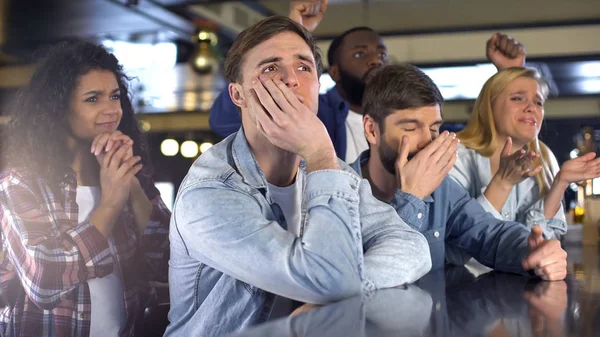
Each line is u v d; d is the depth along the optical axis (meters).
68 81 1.74
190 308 1.18
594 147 3.39
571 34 6.84
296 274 0.97
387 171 1.64
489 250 1.55
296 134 1.07
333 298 0.98
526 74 2.03
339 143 2.55
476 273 1.39
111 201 1.65
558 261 1.23
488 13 6.54
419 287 1.05
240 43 1.16
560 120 11.12
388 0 6.24
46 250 1.51
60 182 1.61
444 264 1.69
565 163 1.95
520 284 1.12
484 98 2.06
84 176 1.70
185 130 12.34
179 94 10.45
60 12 5.37
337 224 1.00
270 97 1.08
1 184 1.55
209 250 1.05
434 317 0.68
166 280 1.86
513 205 2.00
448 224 1.66
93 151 1.70
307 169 1.08
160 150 11.27
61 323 1.53
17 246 1.52
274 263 0.99
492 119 2.03
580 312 0.73
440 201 1.62
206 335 1.13
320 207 1.02
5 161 1.60
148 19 5.61
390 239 1.14
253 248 1.01
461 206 1.65
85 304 1.56
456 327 0.61
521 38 6.98
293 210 1.21
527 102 2.01
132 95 1.96
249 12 6.37
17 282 1.57
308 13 2.35
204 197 1.07
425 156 1.50
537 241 1.29
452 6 6.39
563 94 9.92
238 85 1.17
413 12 6.59
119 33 6.18
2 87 5.95
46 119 1.67
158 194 1.94
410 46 7.41
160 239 1.87
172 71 8.43
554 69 8.20
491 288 1.04
